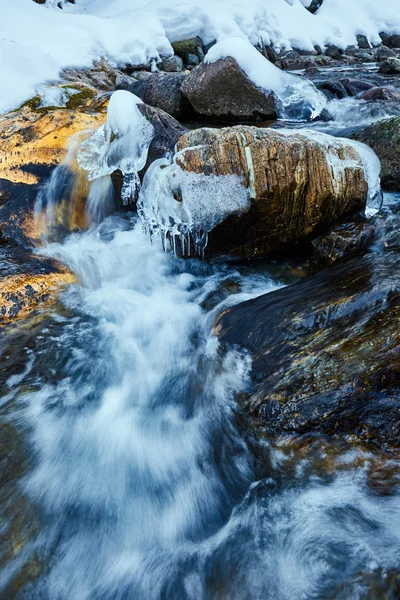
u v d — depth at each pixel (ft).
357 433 7.30
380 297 8.83
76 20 33.63
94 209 17.97
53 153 18.28
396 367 7.26
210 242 14.03
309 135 13.75
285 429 7.85
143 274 15.11
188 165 12.66
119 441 9.18
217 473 8.16
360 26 55.98
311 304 9.93
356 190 13.61
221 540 7.04
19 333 11.98
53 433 9.36
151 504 7.97
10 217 16.60
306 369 8.25
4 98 21.24
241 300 12.91
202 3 43.04
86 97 23.75
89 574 6.93
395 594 5.39
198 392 9.91
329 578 5.85
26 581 6.77
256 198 12.75
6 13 30.60
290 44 49.16
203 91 23.02
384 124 15.85
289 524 6.80
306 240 14.47
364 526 6.38
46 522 7.61
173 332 12.30
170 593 6.49
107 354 11.68
